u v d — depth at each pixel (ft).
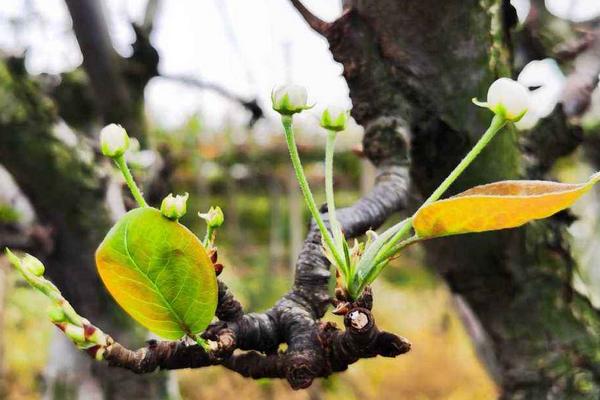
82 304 2.78
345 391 8.50
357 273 1.17
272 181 12.45
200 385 8.70
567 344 2.03
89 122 3.32
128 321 2.78
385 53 1.66
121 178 2.73
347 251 1.17
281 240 12.93
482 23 1.70
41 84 2.61
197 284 1.12
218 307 1.18
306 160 11.82
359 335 1.15
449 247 2.01
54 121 2.55
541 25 2.65
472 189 1.17
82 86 3.28
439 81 1.69
